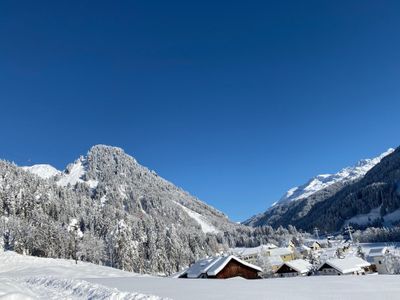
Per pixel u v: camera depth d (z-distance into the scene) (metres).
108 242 131.38
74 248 136.75
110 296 22.89
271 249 154.25
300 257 152.12
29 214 171.88
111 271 68.69
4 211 166.75
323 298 18.02
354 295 18.52
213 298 19.64
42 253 128.38
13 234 136.25
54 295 26.73
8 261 91.00
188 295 21.41
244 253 144.50
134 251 120.88
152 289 25.98
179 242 162.38
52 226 139.62
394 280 24.80
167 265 135.00
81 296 25.27
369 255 108.06
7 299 18.75
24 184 198.38
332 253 132.62
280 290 21.78
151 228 167.00
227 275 57.97
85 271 63.94
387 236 178.88
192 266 67.25
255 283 27.38
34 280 41.16
